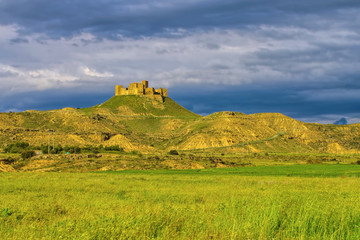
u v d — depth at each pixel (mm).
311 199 25016
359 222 17906
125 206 24953
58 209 24281
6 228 18594
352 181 53531
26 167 99625
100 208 24297
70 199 32250
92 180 57250
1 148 160875
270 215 17844
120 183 51719
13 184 48906
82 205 26875
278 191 34281
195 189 41719
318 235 16062
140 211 20484
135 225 15945
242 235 15297
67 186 46219
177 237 15242
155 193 36969
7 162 105375
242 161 131375
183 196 33719
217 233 15438
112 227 15617
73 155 115062
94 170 92438
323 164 115812
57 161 105688
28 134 194125
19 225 18828
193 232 15547
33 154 122062
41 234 16156
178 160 113000
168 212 19234
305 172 79875
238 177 64688
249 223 16359
